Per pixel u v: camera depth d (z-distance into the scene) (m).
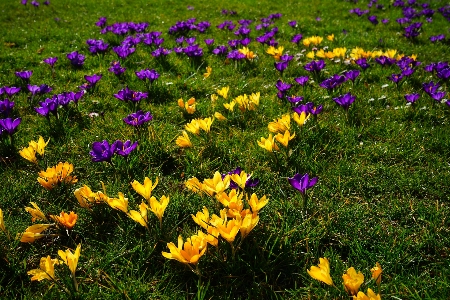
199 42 8.59
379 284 1.81
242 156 3.44
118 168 3.15
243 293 2.11
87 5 14.50
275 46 7.50
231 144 3.68
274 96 4.89
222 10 12.93
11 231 2.49
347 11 12.74
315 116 3.79
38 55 7.27
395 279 2.04
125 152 2.97
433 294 1.95
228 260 2.20
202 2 15.10
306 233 2.43
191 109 4.20
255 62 6.49
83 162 3.35
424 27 10.12
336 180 3.06
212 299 2.04
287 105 4.50
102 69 6.26
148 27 10.60
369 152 3.46
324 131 3.73
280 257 2.25
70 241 2.48
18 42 8.55
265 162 3.27
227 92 4.94
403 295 1.94
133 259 2.29
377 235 2.45
